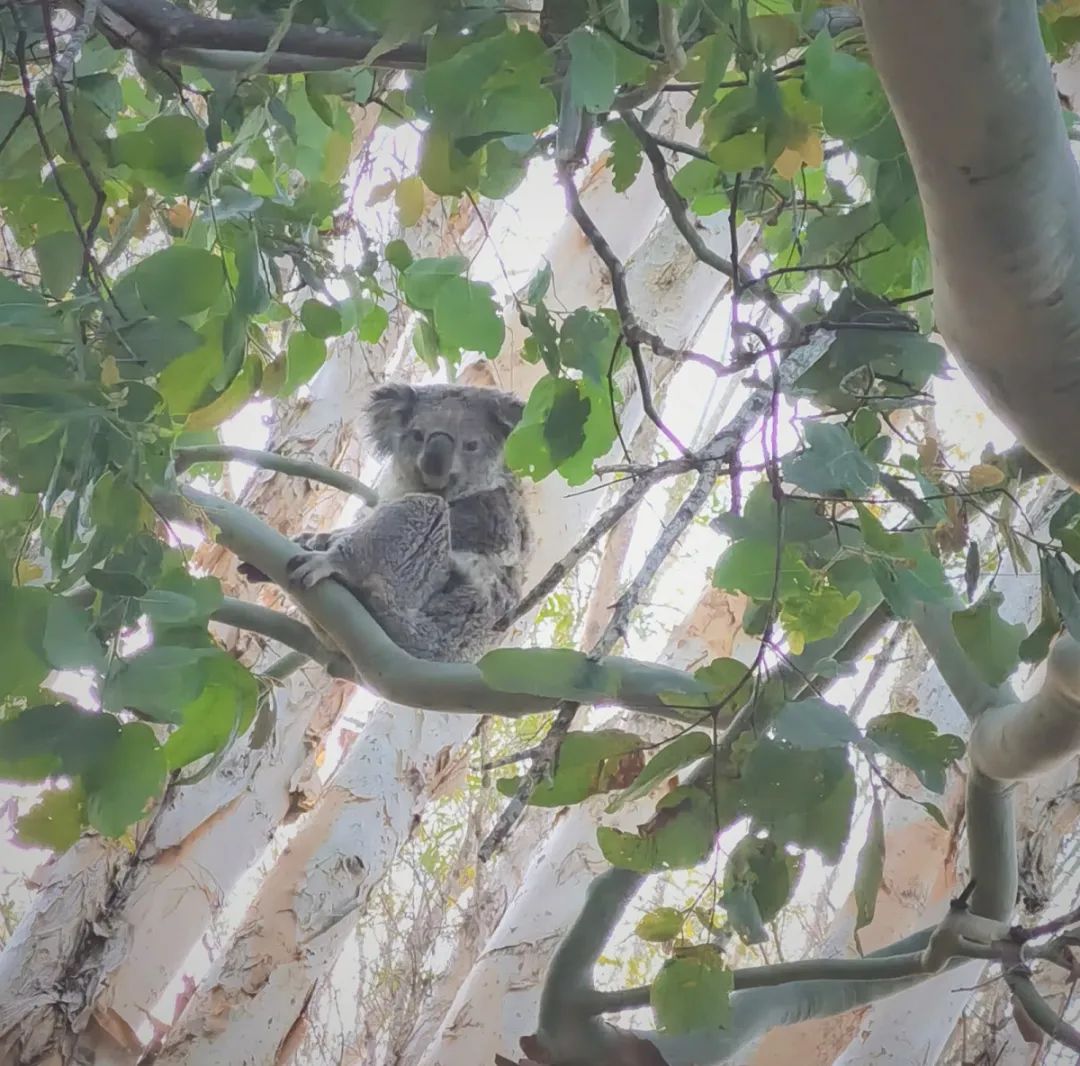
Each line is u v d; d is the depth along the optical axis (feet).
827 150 6.77
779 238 7.39
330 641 9.16
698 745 5.01
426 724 16.92
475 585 14.11
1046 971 14.24
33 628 4.56
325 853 16.07
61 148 6.10
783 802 4.89
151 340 4.94
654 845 5.15
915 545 5.30
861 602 6.05
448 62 4.50
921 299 5.24
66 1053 15.29
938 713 14.99
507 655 4.84
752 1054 16.21
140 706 4.64
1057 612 5.20
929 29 2.89
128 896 15.90
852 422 5.77
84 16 4.47
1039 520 6.59
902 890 14.92
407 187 7.27
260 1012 15.51
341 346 18.44
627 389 15.24
